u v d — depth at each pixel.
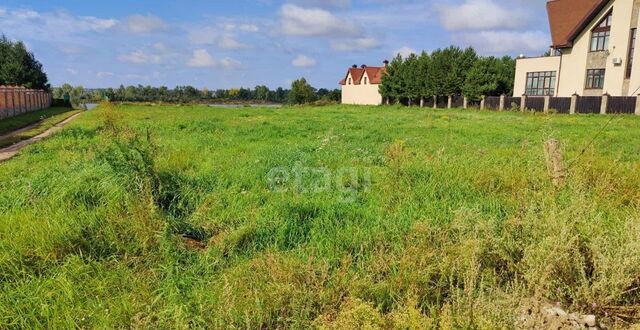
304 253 3.63
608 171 5.50
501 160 7.22
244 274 3.25
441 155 7.50
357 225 4.29
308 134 13.16
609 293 2.79
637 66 25.61
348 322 2.47
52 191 4.85
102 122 16.06
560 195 4.25
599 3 27.09
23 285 3.03
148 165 4.99
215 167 6.96
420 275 3.12
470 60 39.09
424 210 4.62
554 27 32.59
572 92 30.12
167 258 3.51
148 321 2.62
